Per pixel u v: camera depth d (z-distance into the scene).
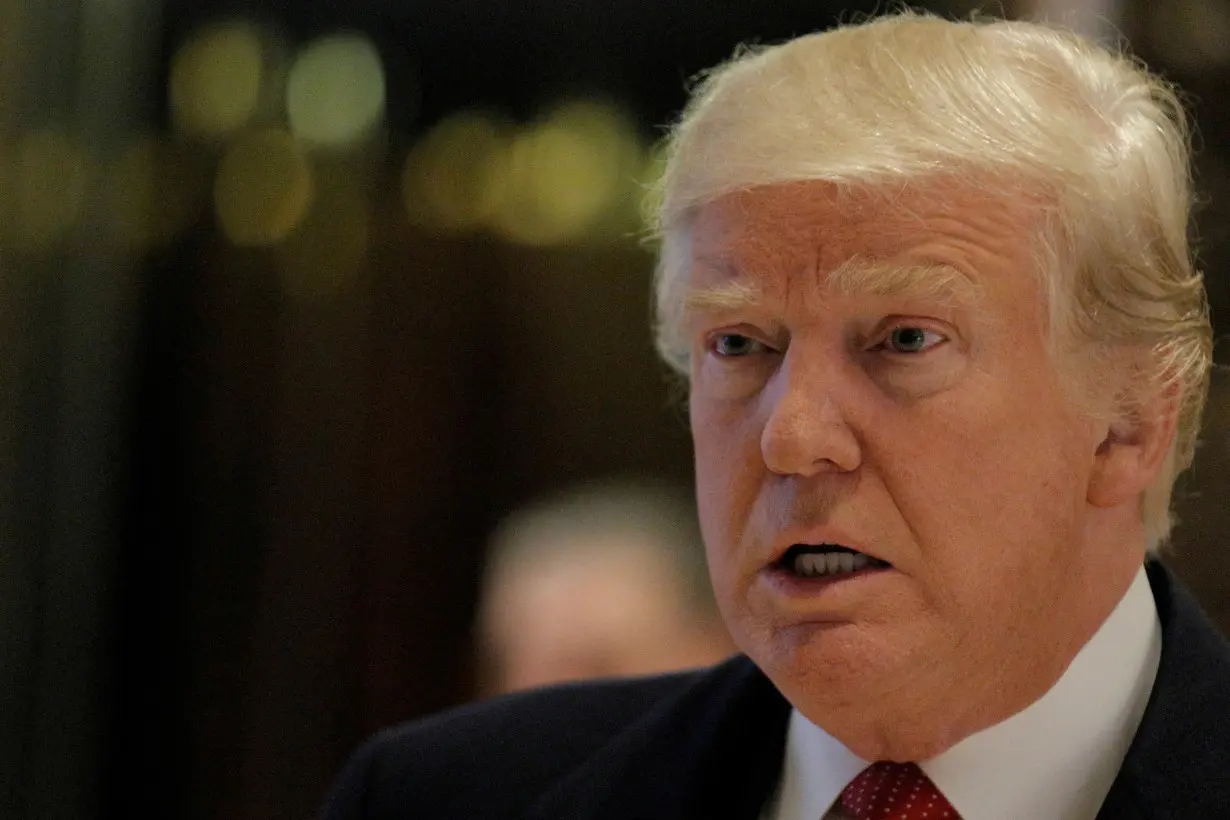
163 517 11.66
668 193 4.62
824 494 4.15
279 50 11.70
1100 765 4.45
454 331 11.75
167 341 11.66
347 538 11.63
